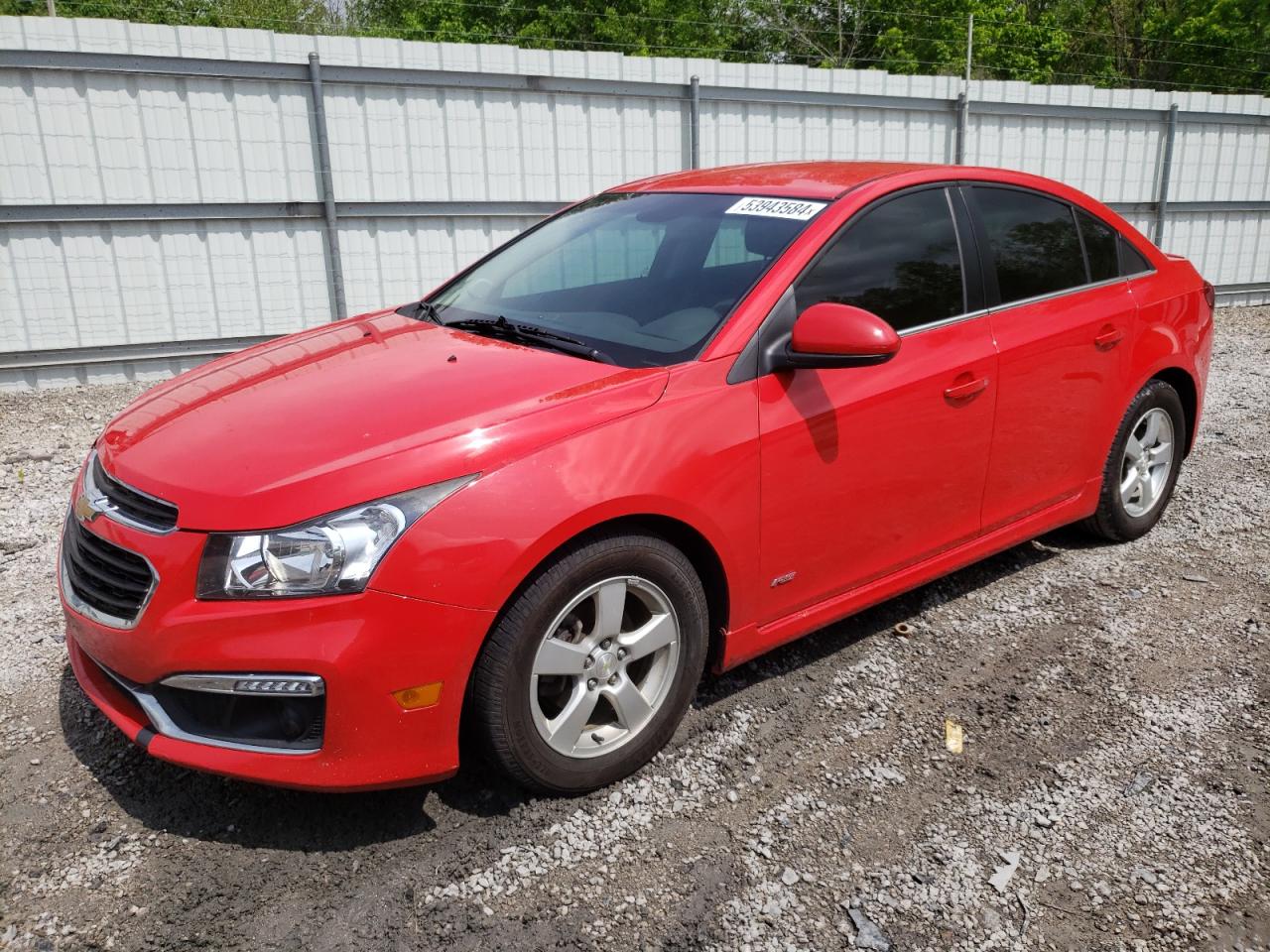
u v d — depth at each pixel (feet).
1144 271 14.10
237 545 7.44
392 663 7.50
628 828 8.56
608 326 10.25
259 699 7.68
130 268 28.12
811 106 36.14
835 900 7.79
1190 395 15.11
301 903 7.64
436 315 11.80
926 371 10.73
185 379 10.68
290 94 28.81
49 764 9.39
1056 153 41.14
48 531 15.69
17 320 27.25
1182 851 8.41
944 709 10.50
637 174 34.12
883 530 10.78
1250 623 12.49
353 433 8.18
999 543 12.47
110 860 8.11
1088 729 10.16
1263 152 45.42
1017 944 7.41
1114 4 132.87
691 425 8.89
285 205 29.40
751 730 10.03
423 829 8.47
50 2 73.05
